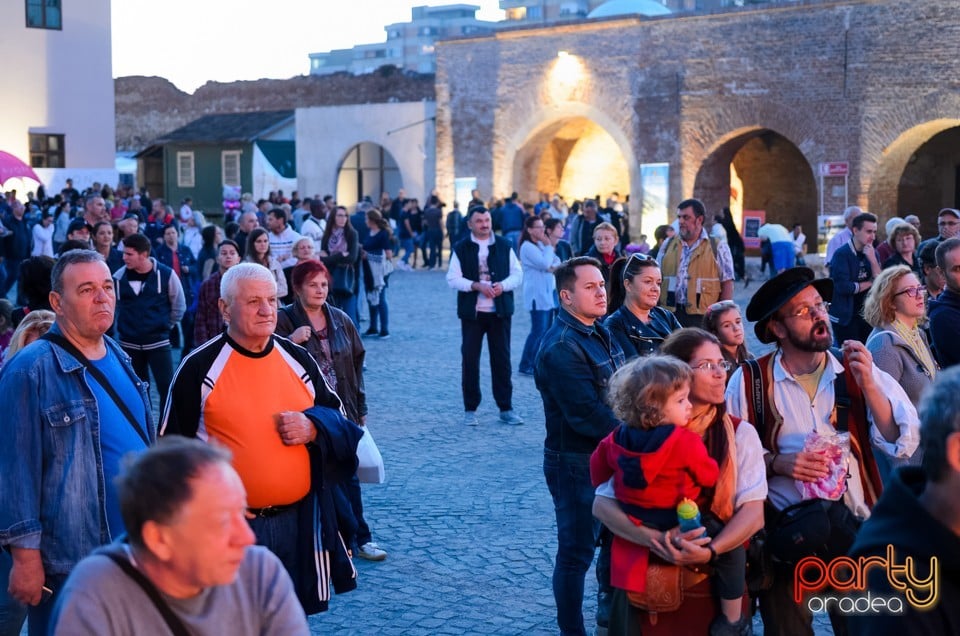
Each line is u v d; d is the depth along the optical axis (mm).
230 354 4555
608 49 32312
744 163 34688
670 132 31453
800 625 4281
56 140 38969
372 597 6141
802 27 28891
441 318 18766
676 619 3998
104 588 2617
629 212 32500
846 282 10266
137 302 9336
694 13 30578
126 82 51562
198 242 19453
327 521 4645
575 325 5340
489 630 5660
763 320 4492
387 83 45469
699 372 4031
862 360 4375
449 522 7496
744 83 30047
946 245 6254
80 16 39062
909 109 27547
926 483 2568
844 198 28672
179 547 2504
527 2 116125
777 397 4449
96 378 4402
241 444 4449
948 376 2537
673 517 3891
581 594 5258
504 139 34844
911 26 27297
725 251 9727
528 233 12961
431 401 11703
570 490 5270
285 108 47844
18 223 21453
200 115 49812
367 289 16250
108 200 29828
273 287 4586
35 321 5242
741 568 3949
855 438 4441
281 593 2814
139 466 2531
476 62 35156
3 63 37531
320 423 4547
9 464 4145
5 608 4711
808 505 4180
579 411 5168
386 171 40500
